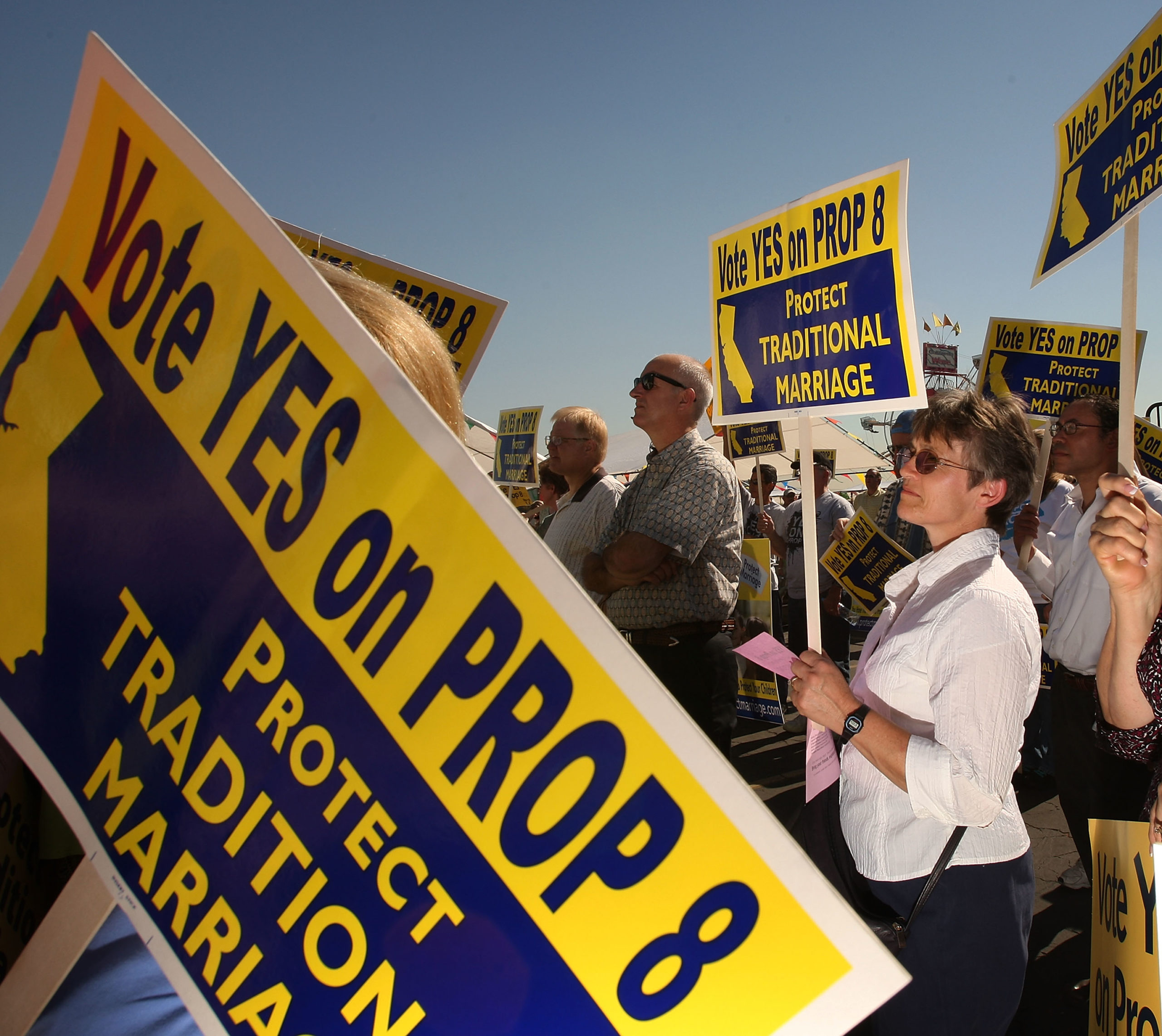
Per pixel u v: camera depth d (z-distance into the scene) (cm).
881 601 564
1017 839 159
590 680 62
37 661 79
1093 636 274
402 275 320
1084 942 321
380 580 67
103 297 76
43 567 79
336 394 68
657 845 61
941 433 168
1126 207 187
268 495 70
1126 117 192
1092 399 290
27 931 93
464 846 65
